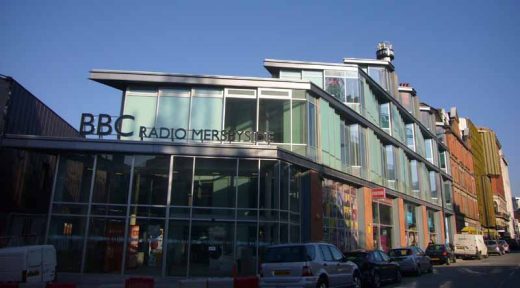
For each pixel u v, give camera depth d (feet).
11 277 42.57
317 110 78.18
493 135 338.75
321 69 92.43
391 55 142.20
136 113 71.00
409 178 127.65
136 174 62.90
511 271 75.20
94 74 69.82
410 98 138.00
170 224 61.26
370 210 92.79
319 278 38.73
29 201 75.31
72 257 59.57
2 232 68.39
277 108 73.05
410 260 69.36
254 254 61.41
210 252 60.75
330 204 79.30
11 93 66.54
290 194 67.92
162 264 59.62
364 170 94.12
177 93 72.38
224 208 62.59
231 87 73.10
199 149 63.57
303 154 72.08
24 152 73.31
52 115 85.35
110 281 54.03
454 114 208.13
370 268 51.42
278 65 90.43
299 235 69.10
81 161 63.26
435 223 149.48
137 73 70.64
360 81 96.89
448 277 66.33
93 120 65.21
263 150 64.08
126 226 60.90
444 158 172.86
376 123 105.70
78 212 61.21
